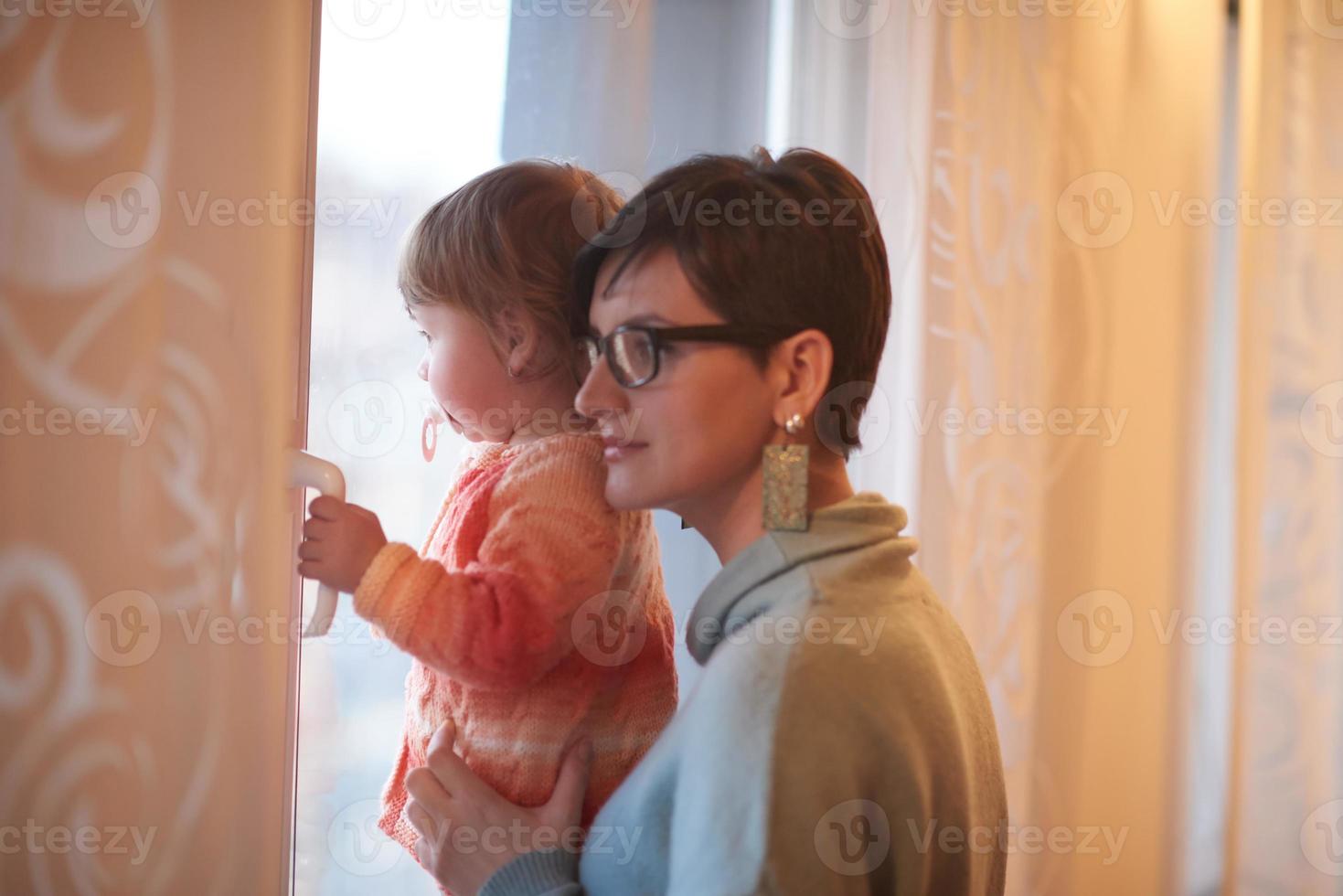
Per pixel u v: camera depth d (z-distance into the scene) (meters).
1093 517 1.25
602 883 0.63
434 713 0.75
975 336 1.16
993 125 1.16
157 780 0.77
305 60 0.80
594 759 0.76
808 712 0.55
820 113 1.12
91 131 0.74
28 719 0.74
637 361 0.61
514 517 0.71
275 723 0.79
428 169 0.90
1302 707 1.38
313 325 0.86
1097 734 1.27
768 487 0.61
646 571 0.80
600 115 0.95
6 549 0.73
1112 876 1.28
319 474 0.75
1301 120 1.35
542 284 0.74
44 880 0.75
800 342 0.61
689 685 1.09
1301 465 1.37
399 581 0.66
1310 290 1.35
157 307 0.76
